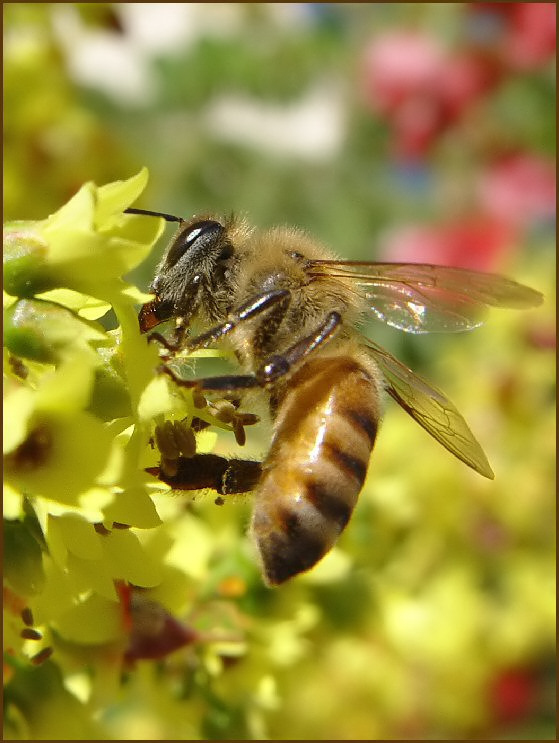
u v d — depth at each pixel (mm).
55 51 105
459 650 102
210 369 90
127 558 68
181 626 77
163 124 124
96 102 116
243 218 79
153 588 76
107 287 67
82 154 101
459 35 140
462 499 104
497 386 110
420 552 101
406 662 99
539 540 108
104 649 75
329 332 77
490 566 107
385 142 138
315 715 92
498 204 133
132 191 67
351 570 87
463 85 134
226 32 130
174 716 82
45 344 67
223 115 129
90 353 67
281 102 132
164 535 72
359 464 74
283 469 74
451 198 137
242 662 83
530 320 111
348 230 131
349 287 80
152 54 124
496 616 106
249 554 83
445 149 139
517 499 106
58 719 75
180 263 76
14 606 68
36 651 72
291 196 130
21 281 67
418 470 102
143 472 67
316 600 86
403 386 81
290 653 83
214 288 77
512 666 106
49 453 66
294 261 78
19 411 65
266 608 83
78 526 67
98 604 72
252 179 128
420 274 80
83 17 110
